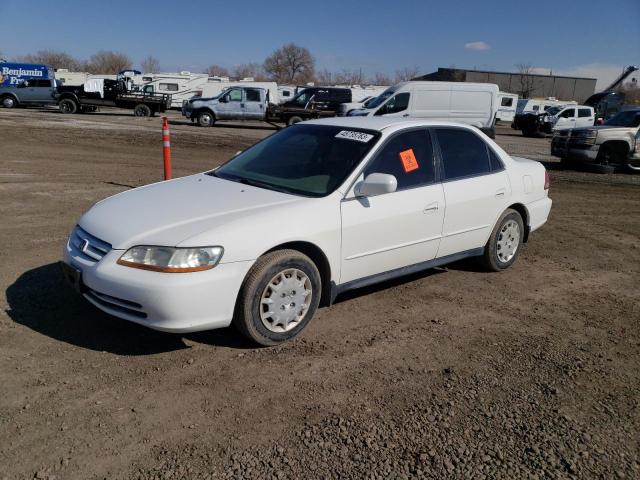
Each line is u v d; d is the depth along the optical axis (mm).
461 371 3656
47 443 2738
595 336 4328
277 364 3625
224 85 38969
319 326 4238
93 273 3520
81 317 4121
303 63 95312
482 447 2877
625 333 4414
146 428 2898
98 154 13938
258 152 4957
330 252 4047
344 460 2730
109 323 4051
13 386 3197
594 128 14656
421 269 4871
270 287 3736
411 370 3639
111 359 3564
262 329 3752
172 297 3334
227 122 29234
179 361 3590
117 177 10461
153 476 2561
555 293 5273
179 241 3418
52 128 20188
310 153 4605
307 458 2730
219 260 3471
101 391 3205
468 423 3076
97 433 2834
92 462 2627
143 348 3730
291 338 3947
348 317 4438
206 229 3533
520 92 70625
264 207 3875
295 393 3297
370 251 4316
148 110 31047
